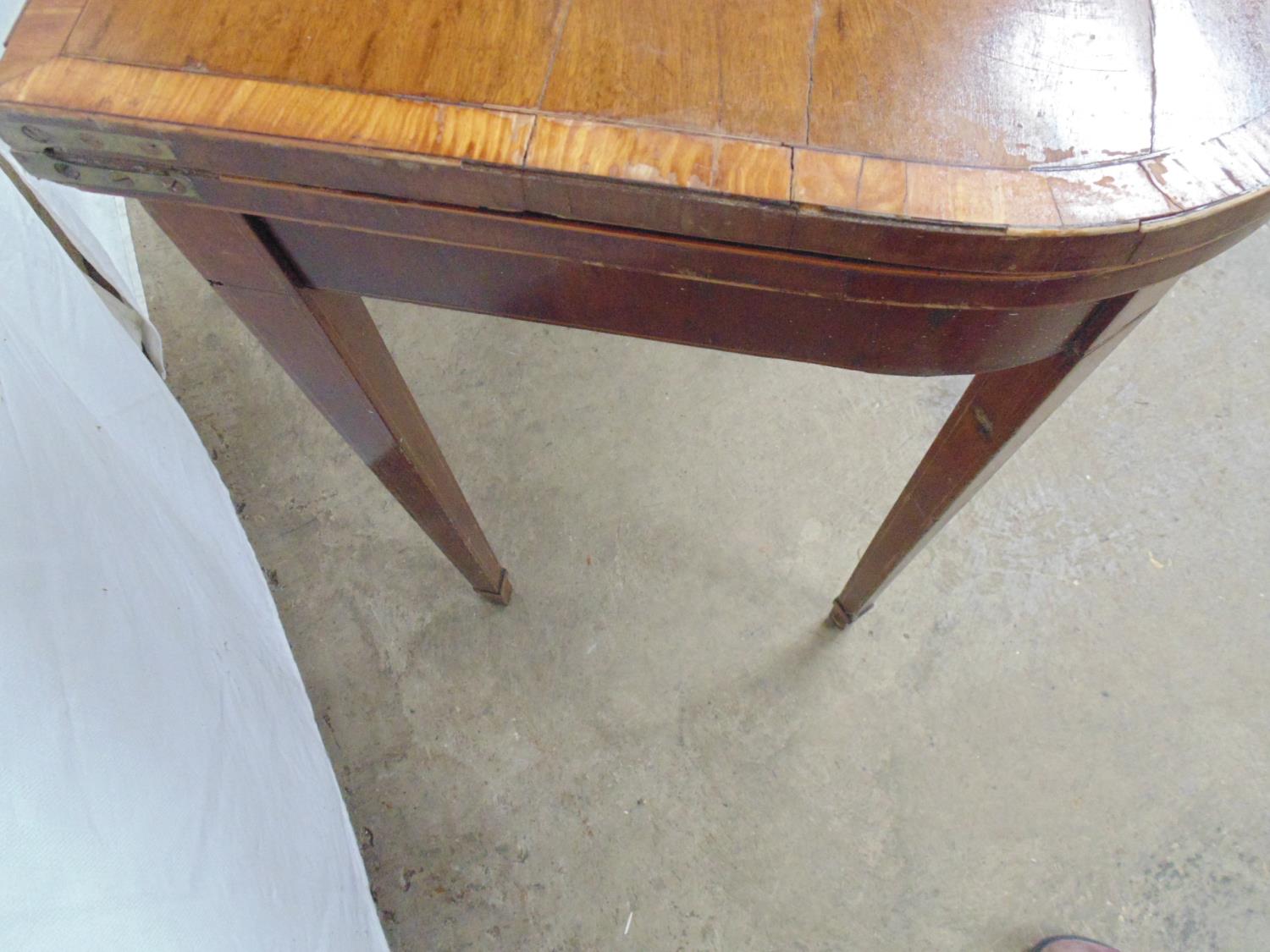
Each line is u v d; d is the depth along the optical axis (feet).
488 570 3.30
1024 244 1.25
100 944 1.27
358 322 2.06
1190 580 3.60
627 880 3.18
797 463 3.89
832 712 3.42
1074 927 3.07
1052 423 3.91
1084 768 3.30
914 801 3.27
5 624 1.42
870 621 3.57
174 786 1.70
